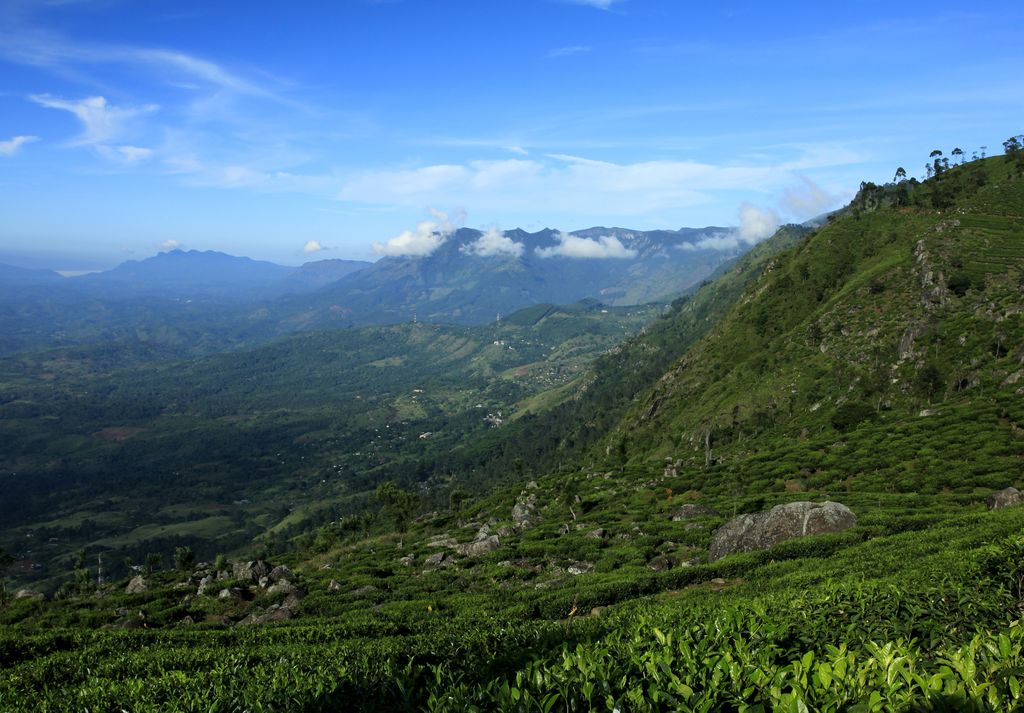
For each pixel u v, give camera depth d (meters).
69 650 23.72
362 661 13.94
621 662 9.02
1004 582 13.45
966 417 76.00
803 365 127.12
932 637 10.18
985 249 127.69
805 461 76.00
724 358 156.50
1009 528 26.95
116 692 13.17
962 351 98.50
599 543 48.94
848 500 53.34
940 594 12.27
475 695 8.24
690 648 9.12
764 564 33.38
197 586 47.50
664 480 83.06
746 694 7.02
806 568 29.55
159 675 18.08
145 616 36.69
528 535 56.94
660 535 48.38
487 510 94.19
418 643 18.58
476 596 34.97
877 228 164.88
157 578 64.00
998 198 158.75
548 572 42.38
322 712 9.88
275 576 45.28
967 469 60.16
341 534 95.06
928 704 5.88
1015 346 91.75
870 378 108.12
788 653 9.37
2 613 42.44
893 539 31.52
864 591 13.80
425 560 50.88
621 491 81.19
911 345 108.12
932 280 122.50
